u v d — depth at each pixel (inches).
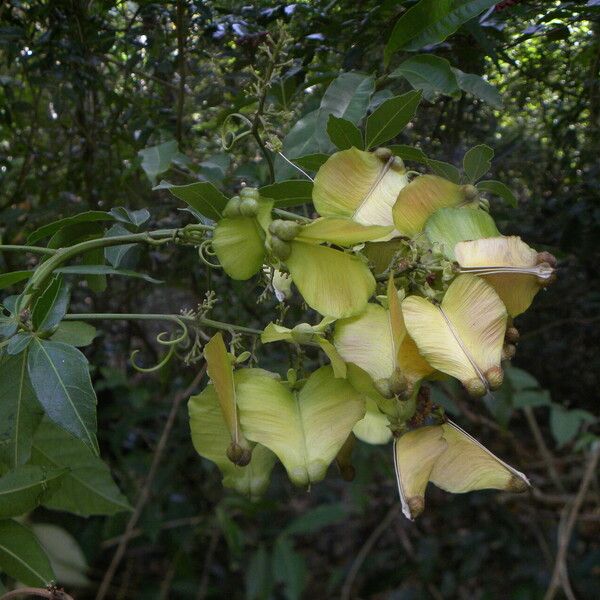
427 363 7.9
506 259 8.2
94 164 20.3
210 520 26.4
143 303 25.8
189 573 26.8
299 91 14.4
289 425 8.4
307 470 8.2
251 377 8.7
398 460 8.4
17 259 21.0
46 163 21.3
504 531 27.8
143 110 18.6
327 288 8.2
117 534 24.2
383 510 31.8
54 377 8.9
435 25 12.0
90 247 10.2
